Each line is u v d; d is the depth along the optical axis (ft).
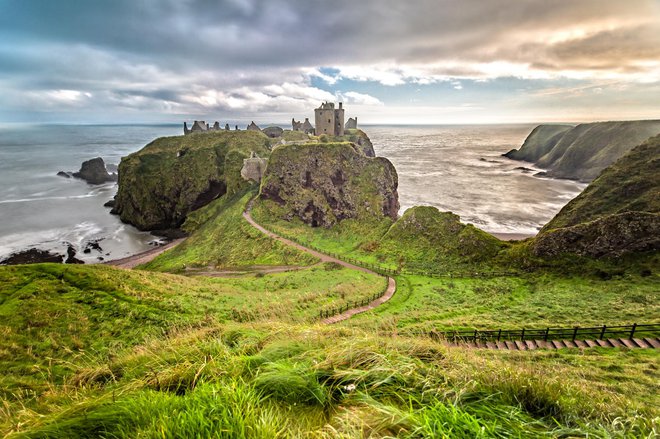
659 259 98.32
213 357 14.10
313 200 246.88
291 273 145.18
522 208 293.23
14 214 312.91
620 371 38.52
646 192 133.08
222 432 6.95
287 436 7.23
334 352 12.91
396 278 129.18
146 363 16.05
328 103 372.79
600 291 89.56
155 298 67.82
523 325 61.77
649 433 8.50
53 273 71.20
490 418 8.43
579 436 8.37
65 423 7.77
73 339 48.03
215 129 474.90
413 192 363.35
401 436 7.27
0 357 41.22
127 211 322.55
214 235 239.91
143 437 6.96
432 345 17.97
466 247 146.30
